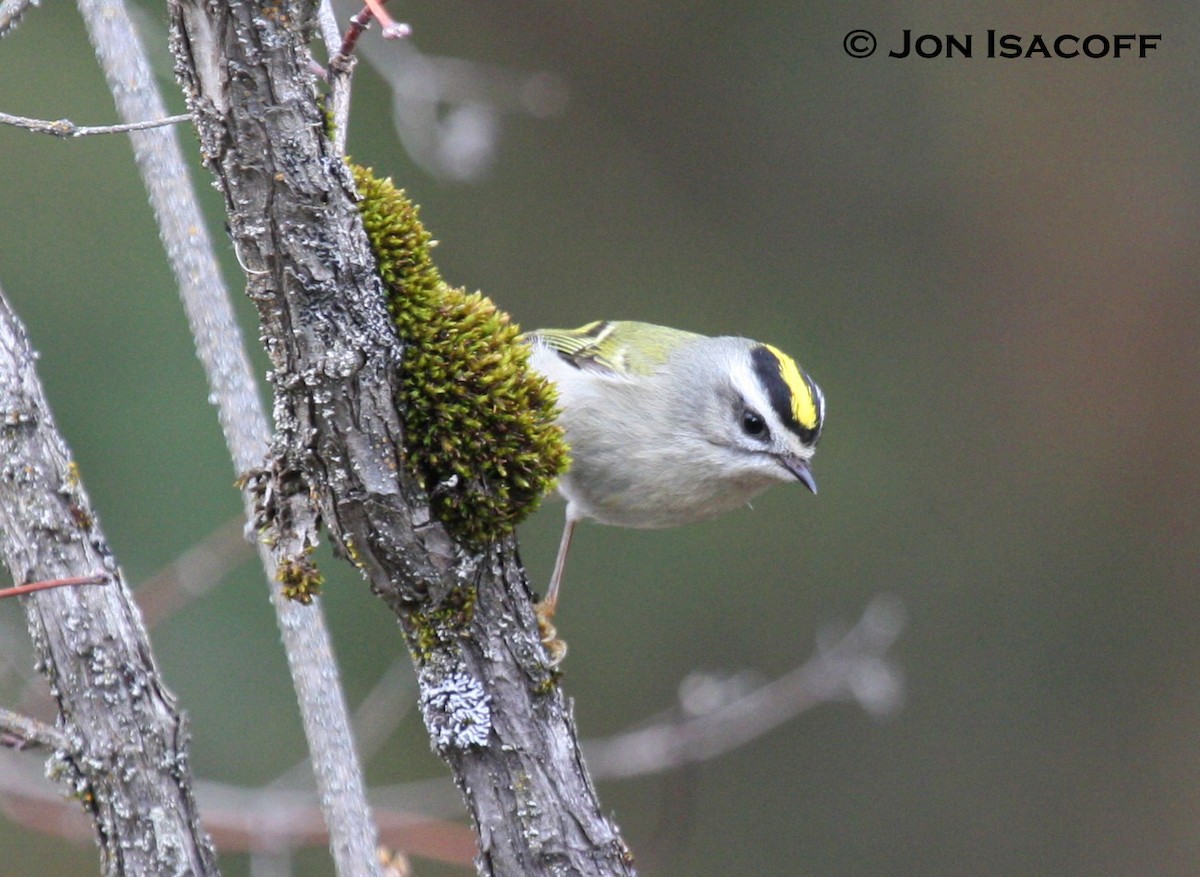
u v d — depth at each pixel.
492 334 4.94
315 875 12.09
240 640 11.63
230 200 4.36
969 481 14.95
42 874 11.23
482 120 9.85
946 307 15.42
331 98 4.62
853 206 15.38
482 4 15.04
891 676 9.91
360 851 5.46
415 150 9.59
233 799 8.61
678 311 14.92
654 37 15.21
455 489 4.82
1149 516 15.02
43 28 12.44
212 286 6.06
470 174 9.79
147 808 4.68
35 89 12.15
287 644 5.62
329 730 5.55
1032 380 15.27
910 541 14.77
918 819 14.09
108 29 6.13
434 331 4.82
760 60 15.27
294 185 4.32
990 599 14.70
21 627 9.07
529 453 4.90
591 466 8.31
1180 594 14.71
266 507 4.97
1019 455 15.19
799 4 15.21
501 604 4.94
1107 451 15.21
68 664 4.68
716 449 8.27
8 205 11.87
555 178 14.99
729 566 14.35
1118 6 15.18
